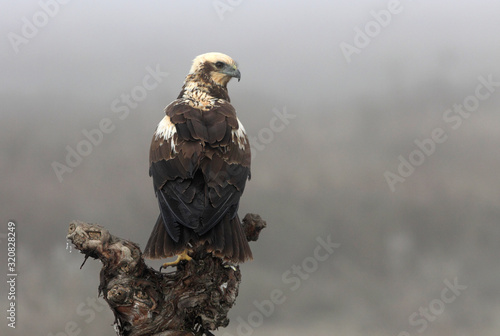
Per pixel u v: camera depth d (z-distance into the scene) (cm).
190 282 969
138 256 923
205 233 1012
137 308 920
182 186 1070
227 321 986
